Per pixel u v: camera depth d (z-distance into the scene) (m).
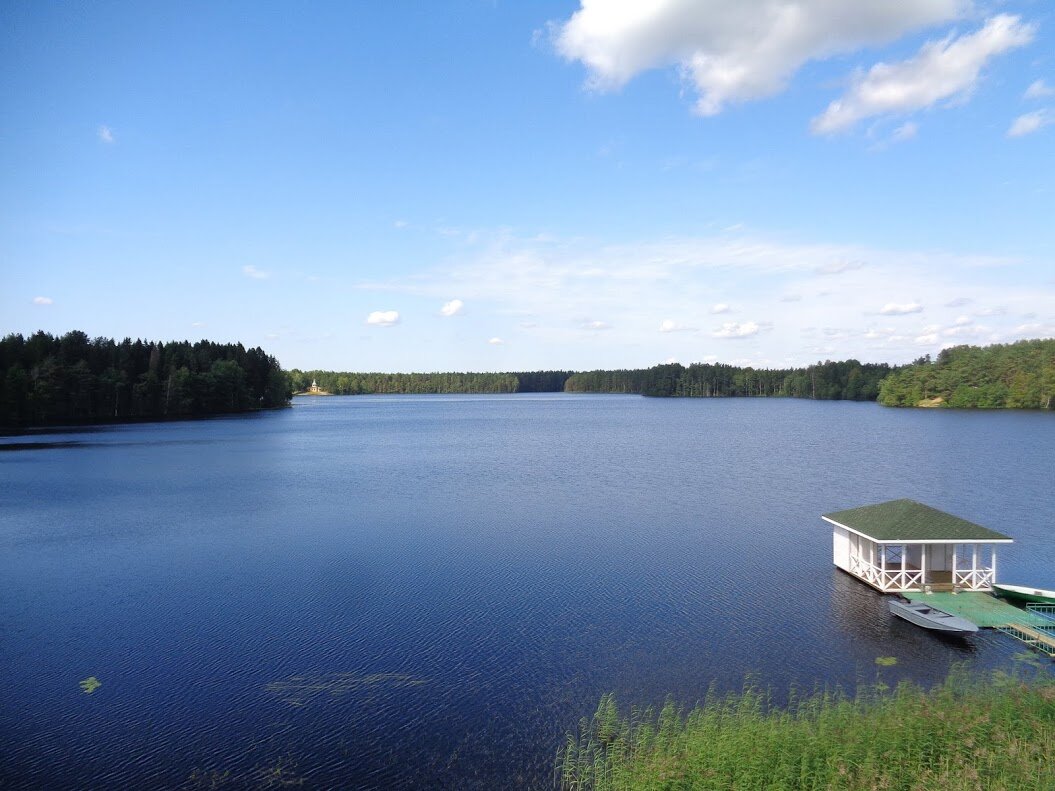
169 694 23.31
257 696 23.16
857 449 100.00
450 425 160.62
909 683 22.84
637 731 20.56
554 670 25.17
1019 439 112.56
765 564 39.28
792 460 87.75
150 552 42.06
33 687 23.86
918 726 18.25
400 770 18.77
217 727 21.08
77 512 54.34
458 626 29.56
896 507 35.84
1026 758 16.36
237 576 36.91
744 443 110.75
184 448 101.75
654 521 50.81
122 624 29.91
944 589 33.44
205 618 30.58
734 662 25.83
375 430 143.75
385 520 51.47
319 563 39.56
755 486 66.94
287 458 91.38
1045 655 26.30
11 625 29.81
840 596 33.53
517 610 31.62
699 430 138.88
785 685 23.89
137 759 19.28
